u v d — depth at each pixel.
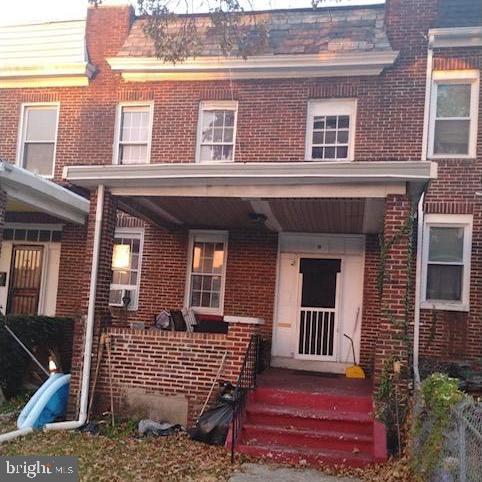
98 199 9.50
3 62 14.23
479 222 11.52
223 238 13.14
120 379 9.34
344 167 8.39
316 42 12.63
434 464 6.11
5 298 13.92
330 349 12.28
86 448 7.80
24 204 12.03
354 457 7.61
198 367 9.16
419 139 11.92
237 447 7.89
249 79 12.88
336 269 12.52
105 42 13.91
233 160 12.77
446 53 12.05
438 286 11.70
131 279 13.45
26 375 11.50
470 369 10.31
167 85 13.34
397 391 8.16
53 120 14.12
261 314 12.60
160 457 7.53
